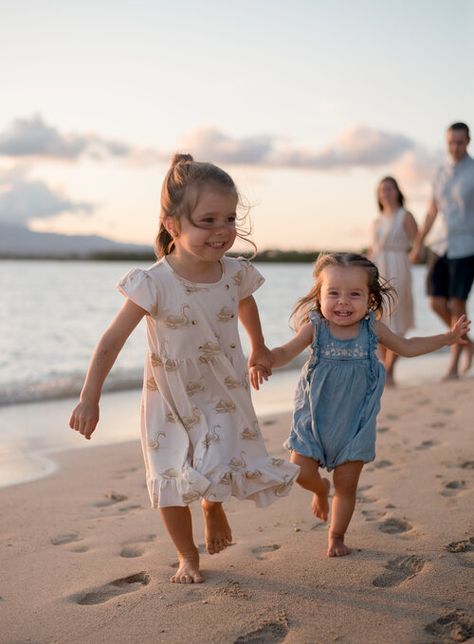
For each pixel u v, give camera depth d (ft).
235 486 8.89
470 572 8.82
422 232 25.00
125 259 307.78
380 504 11.64
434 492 12.17
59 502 12.54
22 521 11.50
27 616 8.14
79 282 103.45
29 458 15.75
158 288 8.98
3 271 143.95
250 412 9.35
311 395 9.77
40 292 80.89
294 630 7.55
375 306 10.17
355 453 9.46
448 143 23.88
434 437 16.08
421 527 10.47
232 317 9.32
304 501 12.10
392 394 22.03
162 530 10.97
